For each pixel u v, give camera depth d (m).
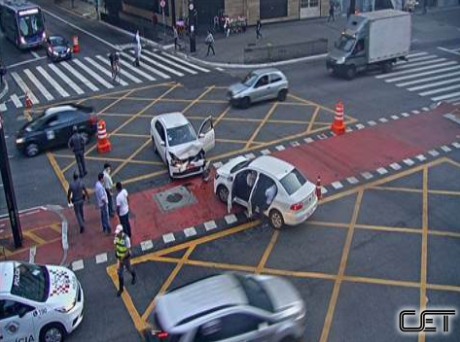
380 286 14.84
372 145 23.44
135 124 26.77
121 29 48.97
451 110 27.30
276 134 24.86
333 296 14.47
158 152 22.66
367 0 49.97
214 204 19.12
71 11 59.88
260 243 16.91
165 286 15.12
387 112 27.25
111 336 13.38
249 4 45.56
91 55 40.72
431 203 18.91
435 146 23.25
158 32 45.50
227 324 11.59
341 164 21.78
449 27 45.78
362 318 13.66
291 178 17.34
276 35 43.38
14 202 16.58
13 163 23.16
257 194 17.55
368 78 33.03
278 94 29.03
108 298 14.72
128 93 31.70
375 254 16.23
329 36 42.69
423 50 39.16
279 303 12.44
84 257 16.55
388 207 18.72
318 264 15.84
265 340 11.92
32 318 12.63
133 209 18.95
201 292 12.27
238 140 24.33
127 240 14.41
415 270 15.46
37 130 23.64
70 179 21.58
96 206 19.39
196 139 21.19
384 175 20.88
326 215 18.33
